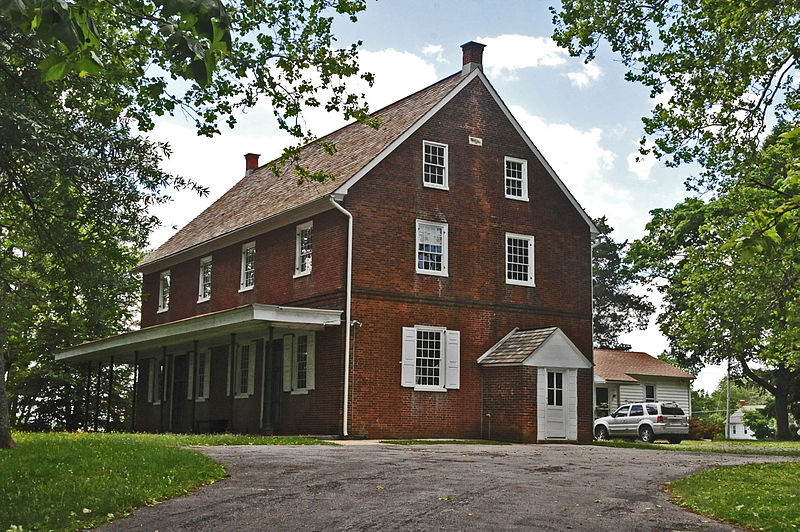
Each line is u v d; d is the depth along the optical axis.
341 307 24.61
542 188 29.45
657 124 16.27
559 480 13.52
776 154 25.16
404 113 29.05
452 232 27.06
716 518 10.62
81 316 38.81
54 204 18.98
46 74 5.68
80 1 5.80
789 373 46.06
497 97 28.94
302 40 14.23
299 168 15.51
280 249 28.16
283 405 26.70
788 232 9.62
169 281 36.75
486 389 26.62
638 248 47.28
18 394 39.78
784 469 15.81
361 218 25.22
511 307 27.91
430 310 26.14
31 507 9.80
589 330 29.61
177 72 14.62
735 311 27.53
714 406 96.06
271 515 9.70
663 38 16.08
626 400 46.31
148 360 37.25
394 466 14.58
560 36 16.39
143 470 12.35
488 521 9.55
